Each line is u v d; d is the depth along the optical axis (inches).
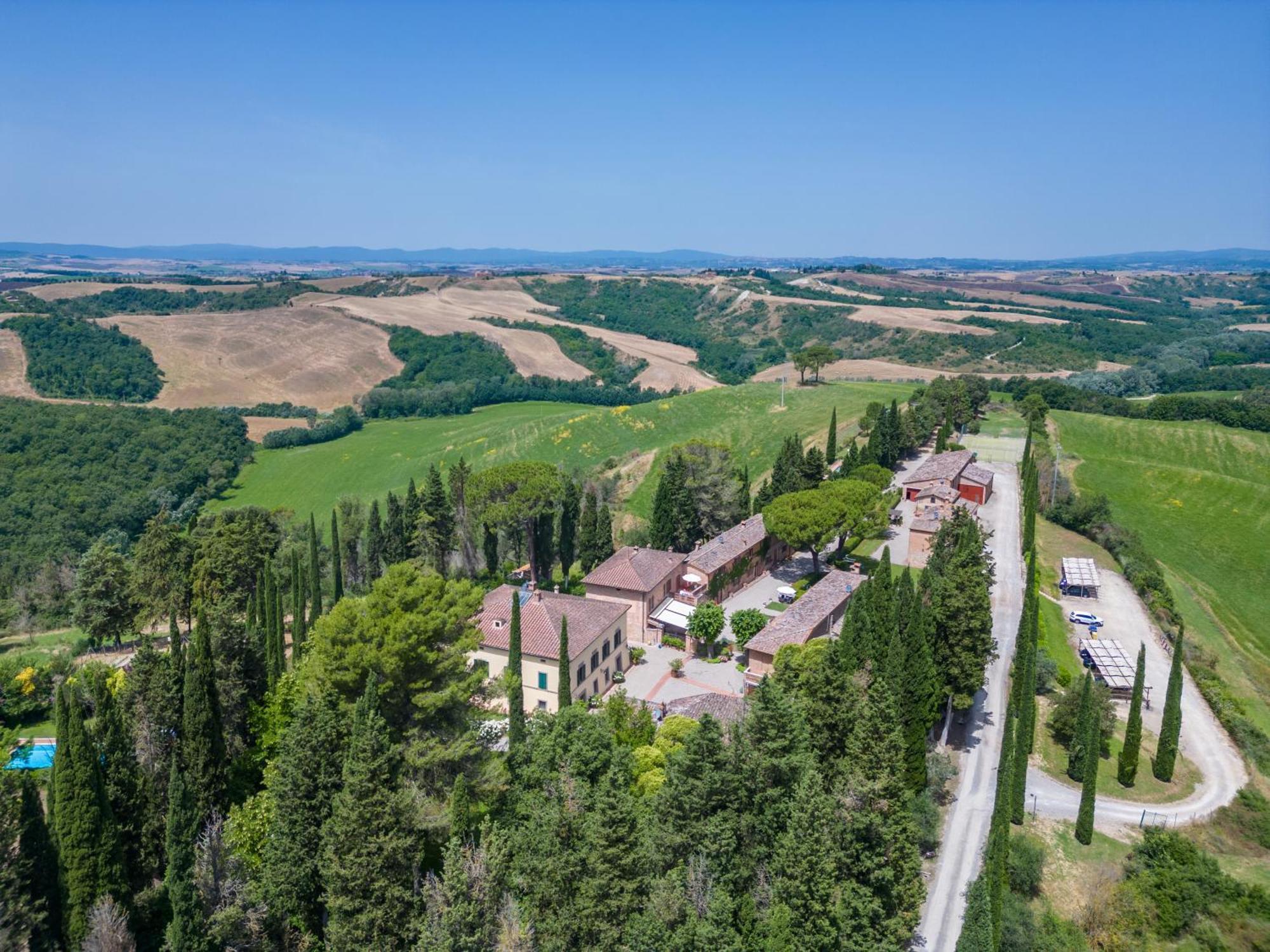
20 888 1338.6
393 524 4109.3
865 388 7317.9
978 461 5334.6
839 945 1424.7
